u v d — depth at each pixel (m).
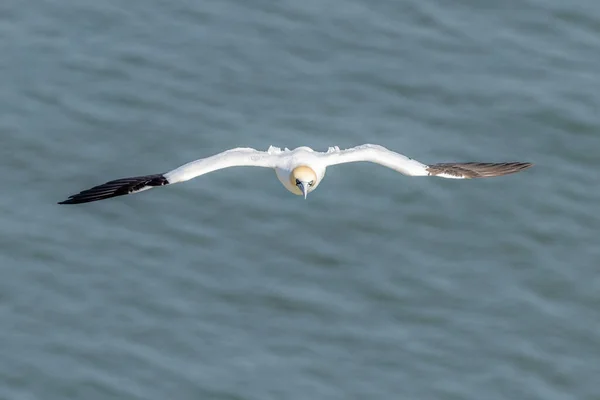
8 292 40.97
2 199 43.53
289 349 39.81
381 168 44.91
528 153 45.47
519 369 39.62
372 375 39.22
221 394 38.50
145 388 38.69
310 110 46.47
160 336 40.00
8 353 39.53
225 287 41.31
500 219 43.56
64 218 43.03
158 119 46.03
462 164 30.88
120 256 42.06
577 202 44.12
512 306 41.12
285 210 43.56
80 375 39.03
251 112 46.38
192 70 47.56
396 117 46.38
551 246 42.88
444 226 43.38
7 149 44.84
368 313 40.84
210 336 40.03
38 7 49.53
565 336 40.47
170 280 41.50
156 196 43.69
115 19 49.12
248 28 48.97
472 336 40.31
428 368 39.50
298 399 38.47
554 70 47.91
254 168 44.78
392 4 49.78
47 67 47.47
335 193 44.16
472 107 46.75
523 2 49.78
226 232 42.88
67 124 45.72
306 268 42.00
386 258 42.38
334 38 48.72
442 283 41.69
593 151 45.53
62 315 40.47
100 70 47.41
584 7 49.56
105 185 30.28
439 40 48.72
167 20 49.19
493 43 48.72
